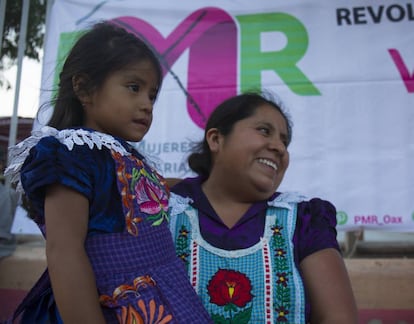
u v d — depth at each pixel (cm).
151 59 105
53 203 87
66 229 86
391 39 239
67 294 82
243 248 118
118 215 93
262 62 249
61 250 84
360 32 242
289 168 239
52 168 88
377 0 241
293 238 118
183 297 98
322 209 122
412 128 233
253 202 128
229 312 111
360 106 238
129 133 102
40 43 299
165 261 100
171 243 106
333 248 115
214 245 119
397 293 208
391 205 230
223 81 251
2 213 237
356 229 231
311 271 112
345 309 106
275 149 123
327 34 245
